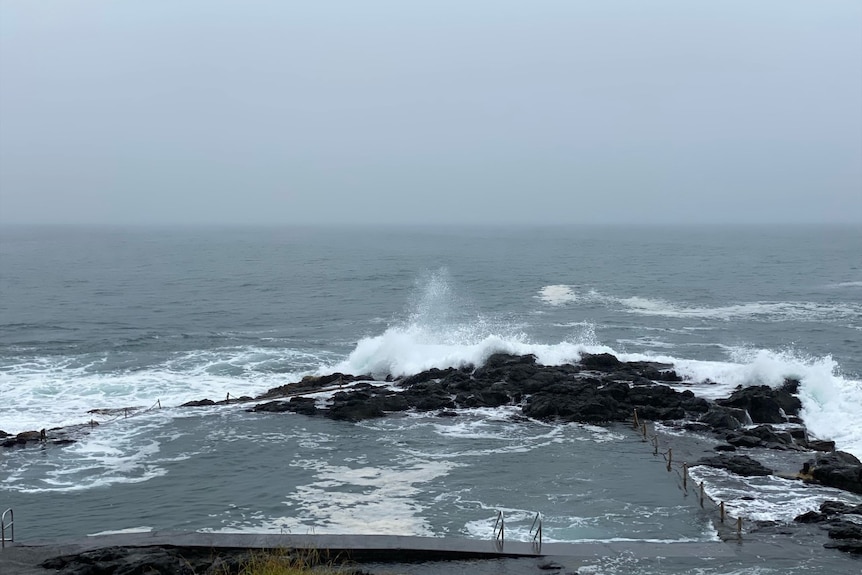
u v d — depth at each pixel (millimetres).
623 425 28766
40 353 45000
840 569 16516
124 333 53062
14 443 26203
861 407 30094
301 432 27844
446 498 21141
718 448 25594
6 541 17750
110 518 19828
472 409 31156
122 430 28125
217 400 33719
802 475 22781
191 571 15812
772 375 33344
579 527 19062
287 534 17750
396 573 16266
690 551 17438
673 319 59312
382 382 36594
